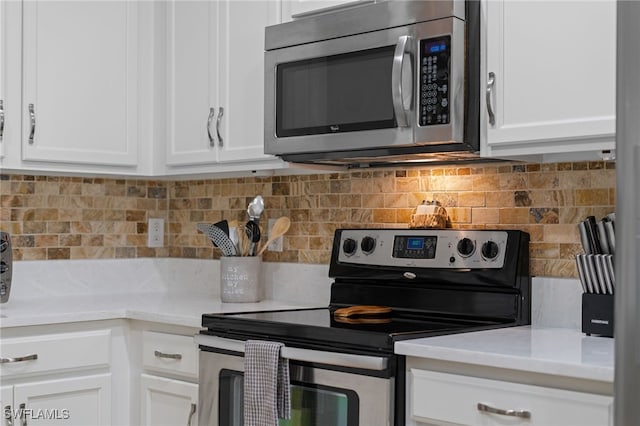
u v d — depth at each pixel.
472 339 2.12
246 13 2.88
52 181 3.29
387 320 2.41
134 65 3.18
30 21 2.91
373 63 2.42
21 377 2.61
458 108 2.25
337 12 2.55
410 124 2.33
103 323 2.81
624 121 1.46
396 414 2.06
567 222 2.43
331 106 2.53
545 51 2.12
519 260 2.43
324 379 2.16
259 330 2.35
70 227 3.35
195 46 3.06
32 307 2.87
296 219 3.14
